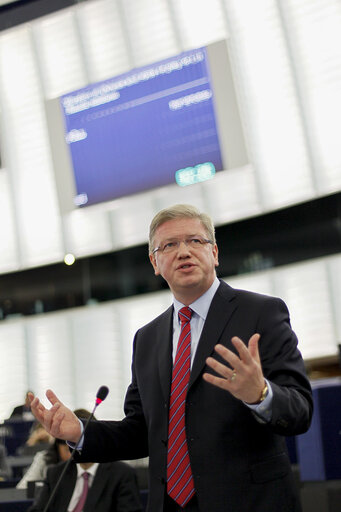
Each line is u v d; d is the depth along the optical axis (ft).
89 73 25.43
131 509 9.41
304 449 7.64
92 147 23.12
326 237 21.98
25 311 26.86
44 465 12.12
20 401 26.22
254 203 22.80
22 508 10.17
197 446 5.14
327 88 21.75
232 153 21.24
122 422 5.94
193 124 21.70
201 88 21.61
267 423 4.72
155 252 5.94
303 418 4.89
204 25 23.67
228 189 23.13
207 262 5.76
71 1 25.48
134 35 24.79
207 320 5.57
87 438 5.60
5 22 26.35
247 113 22.86
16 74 26.66
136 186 22.53
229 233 23.07
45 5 25.80
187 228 5.84
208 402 5.22
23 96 26.58
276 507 4.98
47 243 26.37
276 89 22.52
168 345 5.80
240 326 5.48
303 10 22.15
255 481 5.02
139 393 5.90
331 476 7.38
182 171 21.88
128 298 25.22
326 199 21.53
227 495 4.99
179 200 23.95
